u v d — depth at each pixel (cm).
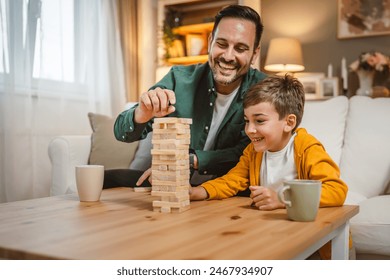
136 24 375
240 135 149
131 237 64
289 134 110
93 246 59
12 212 87
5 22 249
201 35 384
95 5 324
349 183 181
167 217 82
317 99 353
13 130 251
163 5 384
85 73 312
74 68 305
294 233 68
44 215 84
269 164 114
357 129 188
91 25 318
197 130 154
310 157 103
